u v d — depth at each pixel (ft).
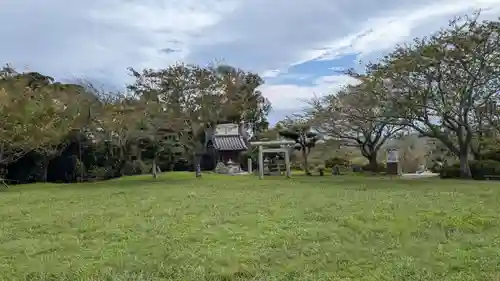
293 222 26.27
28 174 80.79
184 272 17.02
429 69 65.62
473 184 51.44
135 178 76.64
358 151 106.73
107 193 47.11
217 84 111.14
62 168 85.46
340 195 40.11
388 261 17.87
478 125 70.74
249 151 106.83
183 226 25.77
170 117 88.48
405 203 33.24
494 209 29.66
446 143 70.38
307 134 93.97
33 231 25.72
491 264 16.90
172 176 78.95
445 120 67.97
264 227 24.90
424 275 15.96
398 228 23.71
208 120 105.50
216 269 17.25
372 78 72.79
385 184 53.26
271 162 98.89
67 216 30.78
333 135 92.84
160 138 88.33
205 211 31.45
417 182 56.49
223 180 66.74
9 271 17.65
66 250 20.83
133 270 17.48
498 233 22.36
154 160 81.61
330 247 20.17
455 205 31.81
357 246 20.31
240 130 118.52
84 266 18.06
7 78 74.74
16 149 70.74
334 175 83.15
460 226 23.91
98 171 86.79
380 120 74.38
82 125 80.23
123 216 30.09
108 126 82.17
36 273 17.30
